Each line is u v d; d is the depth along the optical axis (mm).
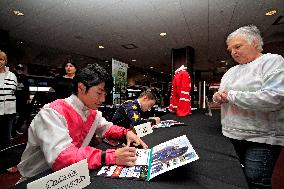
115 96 4480
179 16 4840
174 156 838
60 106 939
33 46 8047
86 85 929
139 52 8938
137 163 845
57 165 769
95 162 809
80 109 994
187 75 2748
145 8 4395
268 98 1053
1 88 2412
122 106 2051
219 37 6621
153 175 717
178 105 2688
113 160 834
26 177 942
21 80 5109
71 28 5785
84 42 7328
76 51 8828
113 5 4258
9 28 5844
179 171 775
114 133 1220
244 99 1137
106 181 701
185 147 909
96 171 788
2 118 1951
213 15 4785
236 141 1286
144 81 18547
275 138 1114
